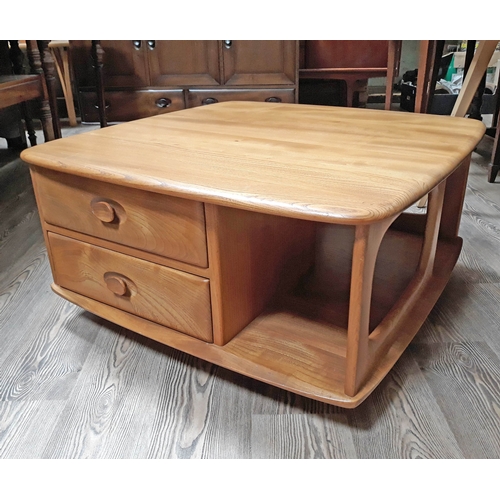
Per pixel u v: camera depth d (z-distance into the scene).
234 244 0.83
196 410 0.86
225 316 0.86
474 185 1.97
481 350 1.00
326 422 0.83
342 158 0.84
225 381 0.93
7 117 2.47
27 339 1.07
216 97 2.59
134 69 2.56
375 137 0.99
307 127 1.09
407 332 0.93
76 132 2.85
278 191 0.69
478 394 0.88
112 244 0.92
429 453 0.76
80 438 0.81
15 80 1.72
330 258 1.22
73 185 0.92
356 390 0.77
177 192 0.73
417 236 1.34
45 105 1.94
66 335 1.08
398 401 0.87
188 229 0.79
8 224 1.70
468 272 1.30
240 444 0.79
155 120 1.20
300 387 0.79
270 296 1.00
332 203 0.64
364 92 2.78
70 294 1.07
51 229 1.02
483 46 1.46
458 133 1.02
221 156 0.87
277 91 2.55
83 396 0.90
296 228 1.05
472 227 1.58
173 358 1.00
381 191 0.68
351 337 0.73
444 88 3.16
